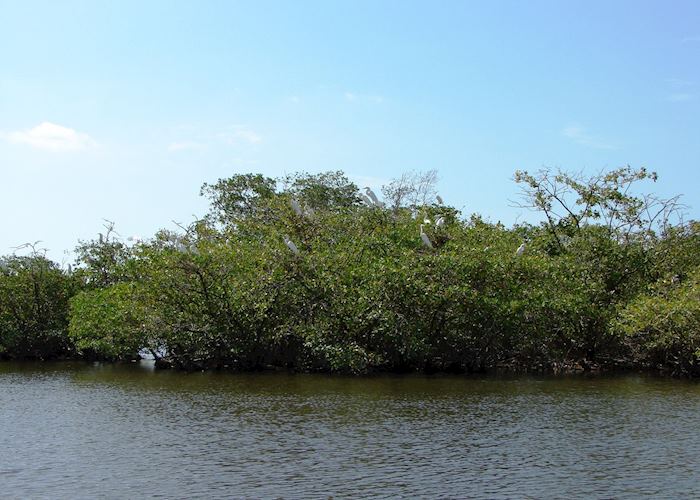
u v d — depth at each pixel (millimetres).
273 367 29953
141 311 29078
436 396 22203
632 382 26344
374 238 29625
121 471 12867
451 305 27703
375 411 19359
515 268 28453
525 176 33812
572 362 31438
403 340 27359
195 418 18219
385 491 11695
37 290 38156
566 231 34156
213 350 29641
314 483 12125
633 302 28625
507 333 28844
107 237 41000
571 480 12359
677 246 32500
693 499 11336
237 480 12297
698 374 28375
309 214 30719
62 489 11773
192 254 28219
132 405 20375
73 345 38469
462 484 12102
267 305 27359
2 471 12898
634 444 15125
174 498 11297
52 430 16641
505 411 19375
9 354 39188
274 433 16234
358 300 26906
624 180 32812
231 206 49625
